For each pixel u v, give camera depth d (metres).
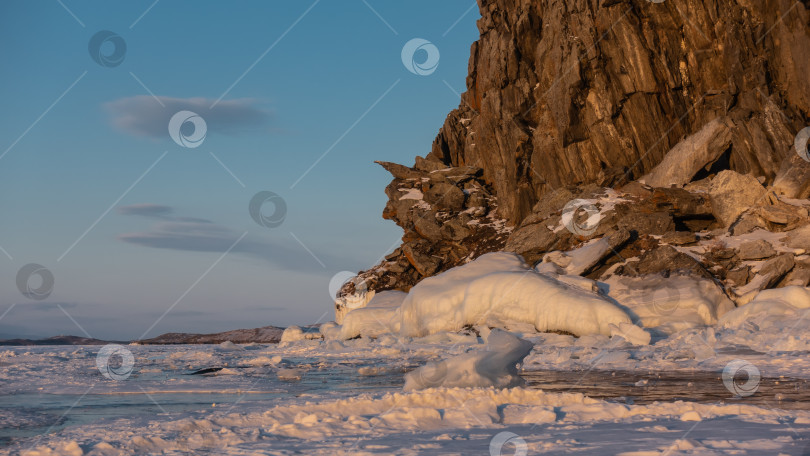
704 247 31.86
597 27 39.38
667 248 30.80
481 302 28.66
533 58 44.41
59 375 15.54
